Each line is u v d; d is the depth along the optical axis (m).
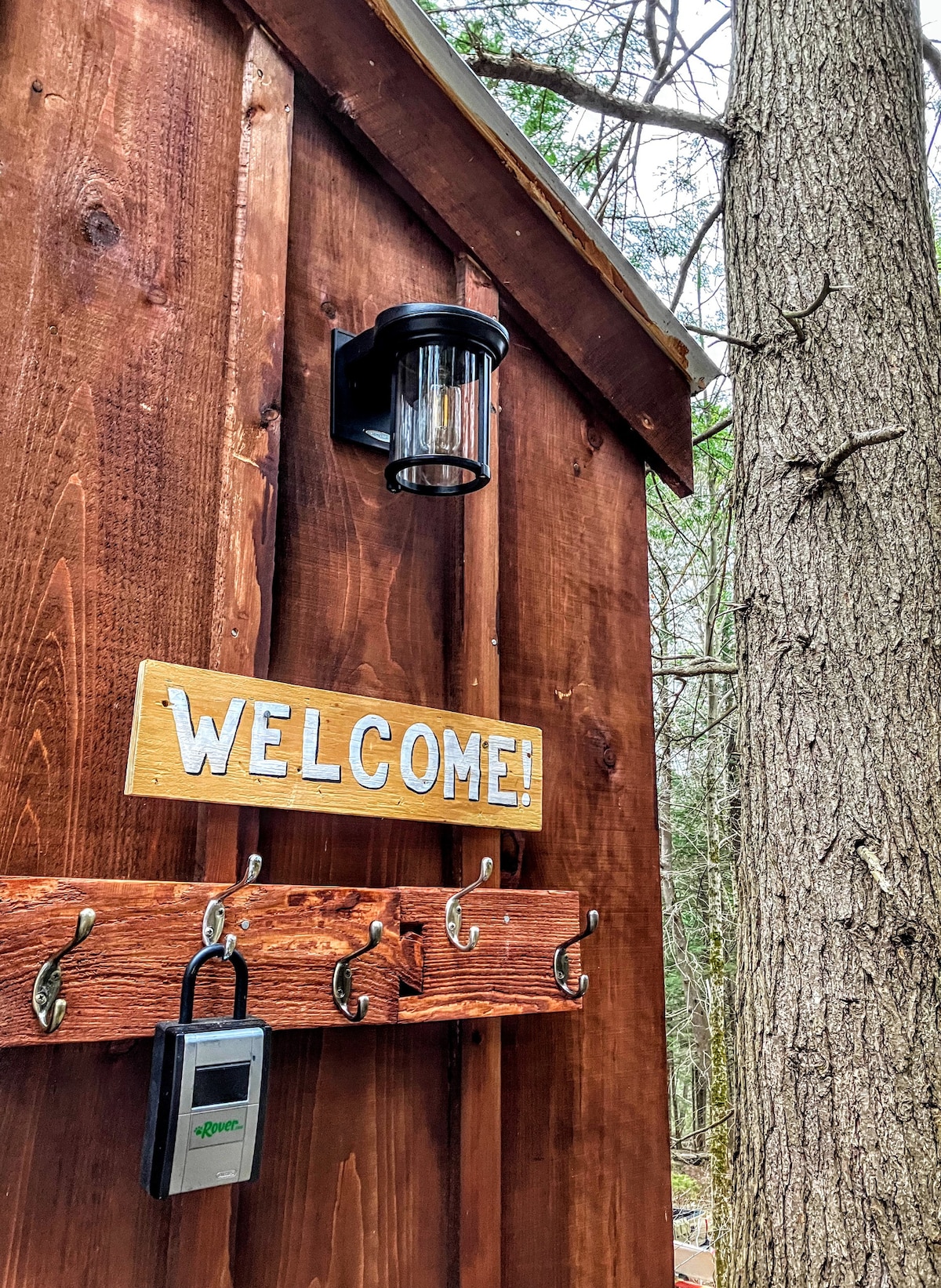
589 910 1.37
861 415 2.43
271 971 0.95
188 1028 0.84
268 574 1.06
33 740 0.88
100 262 1.01
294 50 1.19
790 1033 2.19
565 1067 1.31
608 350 1.60
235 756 0.97
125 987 0.85
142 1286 0.86
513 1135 1.23
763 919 2.31
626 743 1.52
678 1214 6.45
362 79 1.26
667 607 4.64
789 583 2.42
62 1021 0.80
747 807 2.44
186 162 1.10
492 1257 1.12
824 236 2.58
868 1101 2.06
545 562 1.46
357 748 1.07
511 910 1.21
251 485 1.06
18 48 0.98
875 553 2.34
